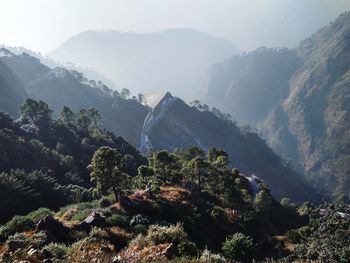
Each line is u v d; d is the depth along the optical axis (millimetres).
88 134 115188
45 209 39219
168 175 63000
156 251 18969
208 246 39344
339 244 24734
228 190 59781
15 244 19266
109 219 31438
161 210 40156
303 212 92562
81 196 58969
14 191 52562
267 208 77250
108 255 18750
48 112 109125
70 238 26250
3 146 75250
